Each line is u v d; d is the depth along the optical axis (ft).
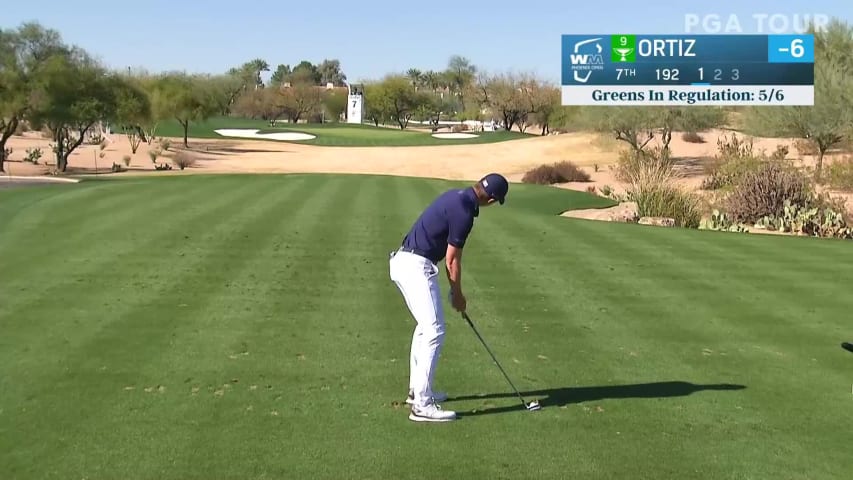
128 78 162.20
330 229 45.85
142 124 156.97
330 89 431.02
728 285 33.27
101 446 15.70
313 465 15.10
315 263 35.45
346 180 82.48
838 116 105.81
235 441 16.07
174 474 14.58
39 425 16.65
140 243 39.45
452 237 17.43
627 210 65.31
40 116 124.16
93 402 18.01
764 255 41.47
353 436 16.49
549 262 37.81
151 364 20.76
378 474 14.80
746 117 122.01
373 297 29.01
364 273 33.37
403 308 27.45
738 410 18.60
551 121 281.95
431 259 17.74
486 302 29.09
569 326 25.95
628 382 20.51
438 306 17.70
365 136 255.70
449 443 16.30
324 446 15.96
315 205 57.36
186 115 195.42
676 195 66.33
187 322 25.00
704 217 65.21
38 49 125.70
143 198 59.36
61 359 21.01
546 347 23.50
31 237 40.68
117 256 35.88
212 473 14.66
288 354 21.97
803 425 17.74
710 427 17.49
